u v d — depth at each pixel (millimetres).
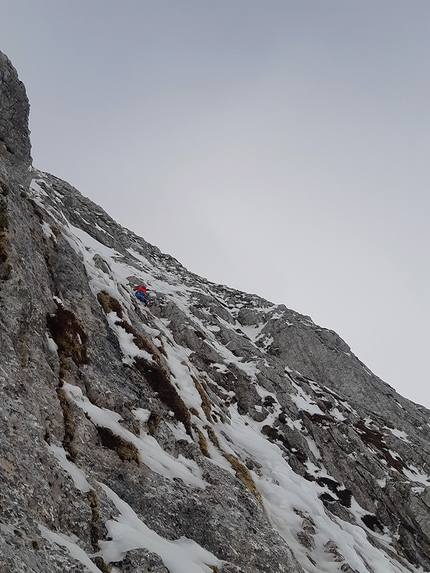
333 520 22172
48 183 65812
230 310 63250
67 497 9859
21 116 21484
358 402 47125
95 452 12188
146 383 17828
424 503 28203
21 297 12938
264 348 53625
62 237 20859
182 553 11203
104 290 21062
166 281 59344
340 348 55250
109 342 17766
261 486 20062
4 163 19188
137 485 12430
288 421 32969
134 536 10195
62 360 14172
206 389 27250
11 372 11086
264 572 13266
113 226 71812
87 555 8953
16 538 7633
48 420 11383
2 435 9383
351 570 16688
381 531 26516
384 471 30734
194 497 13852
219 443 20000
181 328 40344
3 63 20656
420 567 25078
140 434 14875
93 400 14273
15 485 8688
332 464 30469
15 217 16281
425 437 45000
